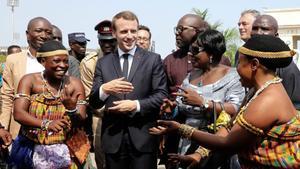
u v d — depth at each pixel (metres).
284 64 2.96
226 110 4.08
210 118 4.18
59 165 4.20
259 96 2.92
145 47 7.13
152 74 4.75
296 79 4.34
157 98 4.66
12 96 5.31
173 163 3.75
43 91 4.28
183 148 4.26
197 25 5.43
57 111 4.27
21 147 4.29
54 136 4.22
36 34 5.27
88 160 4.57
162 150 5.09
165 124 3.25
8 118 5.27
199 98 4.07
